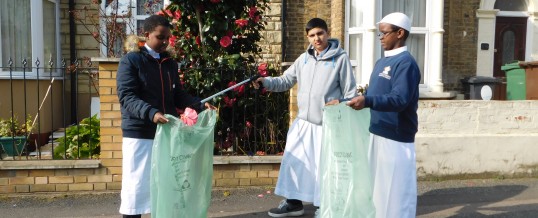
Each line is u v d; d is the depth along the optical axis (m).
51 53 8.44
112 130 5.18
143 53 3.77
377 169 3.73
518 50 9.57
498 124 6.11
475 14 9.22
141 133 3.77
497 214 4.77
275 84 4.62
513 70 7.57
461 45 9.20
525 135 6.05
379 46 8.59
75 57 8.53
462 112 6.04
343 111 3.51
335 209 3.51
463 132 6.06
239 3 5.72
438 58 8.70
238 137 5.70
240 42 5.88
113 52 8.15
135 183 3.77
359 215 3.50
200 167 3.70
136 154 3.77
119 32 8.28
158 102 3.79
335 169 3.51
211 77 5.43
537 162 6.06
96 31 8.54
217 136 5.61
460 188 5.64
